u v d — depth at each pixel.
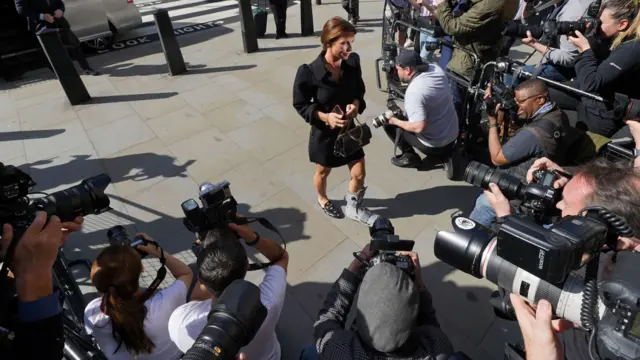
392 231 2.11
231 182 4.47
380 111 5.58
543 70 4.34
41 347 1.35
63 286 2.61
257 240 2.19
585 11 4.30
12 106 6.24
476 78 4.21
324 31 2.85
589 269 1.21
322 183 3.81
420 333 1.59
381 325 1.43
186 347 1.83
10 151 5.19
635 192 1.34
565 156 2.82
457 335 2.93
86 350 1.75
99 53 8.03
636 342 0.97
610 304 1.05
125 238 2.59
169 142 5.17
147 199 4.30
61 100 6.31
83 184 2.06
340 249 3.65
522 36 3.98
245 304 1.28
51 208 1.86
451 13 4.27
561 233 1.17
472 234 1.49
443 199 4.13
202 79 6.70
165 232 3.90
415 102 3.55
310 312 3.16
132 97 6.27
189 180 4.54
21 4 6.25
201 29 8.91
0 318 1.35
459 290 3.23
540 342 1.19
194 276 3.09
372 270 1.57
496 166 3.06
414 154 4.54
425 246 3.64
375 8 9.48
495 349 2.83
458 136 4.45
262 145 5.04
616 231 1.28
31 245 1.34
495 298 1.84
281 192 4.31
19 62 7.59
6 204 1.68
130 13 8.20
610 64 3.01
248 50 7.53
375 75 6.53
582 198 1.48
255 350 1.96
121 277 1.88
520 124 3.05
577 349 1.48
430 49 5.70
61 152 5.11
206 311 1.83
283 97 6.05
